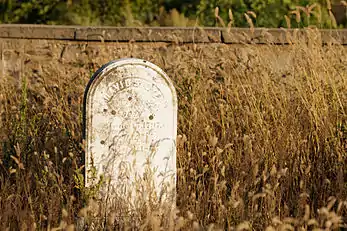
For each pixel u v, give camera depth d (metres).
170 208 5.03
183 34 7.93
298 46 7.09
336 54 7.12
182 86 6.84
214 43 7.89
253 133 6.25
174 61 7.48
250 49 7.31
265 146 5.93
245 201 5.22
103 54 7.84
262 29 7.86
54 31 7.97
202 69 7.13
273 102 6.63
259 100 6.53
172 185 5.43
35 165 5.96
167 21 10.49
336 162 5.80
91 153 5.29
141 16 10.90
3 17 11.12
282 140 6.01
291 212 5.33
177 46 7.63
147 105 5.34
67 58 7.97
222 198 5.43
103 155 5.31
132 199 5.34
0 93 7.27
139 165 5.37
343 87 6.59
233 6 10.18
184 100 6.64
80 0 10.99
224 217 5.03
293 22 9.92
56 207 5.09
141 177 5.37
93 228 4.96
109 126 5.30
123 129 5.32
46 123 6.62
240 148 5.92
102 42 7.82
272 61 7.63
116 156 5.32
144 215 5.03
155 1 11.02
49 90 7.46
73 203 5.39
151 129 5.36
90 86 5.24
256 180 5.18
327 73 6.59
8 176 5.71
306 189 5.50
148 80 5.32
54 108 6.65
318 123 6.14
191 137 6.22
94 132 5.28
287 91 6.82
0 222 4.95
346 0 11.14
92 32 7.94
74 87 7.25
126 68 5.28
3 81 7.47
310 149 6.14
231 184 5.64
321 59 6.74
